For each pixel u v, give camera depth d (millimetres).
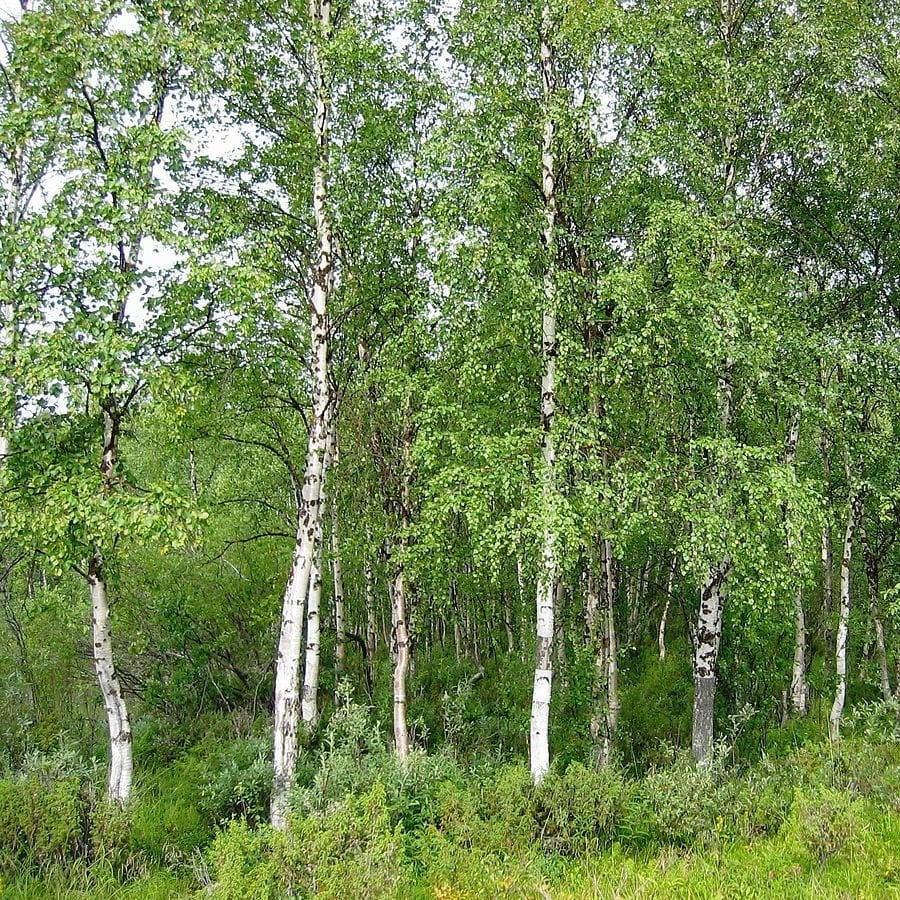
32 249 8617
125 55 9125
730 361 10445
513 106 10633
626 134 10773
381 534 12188
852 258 13477
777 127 11758
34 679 14047
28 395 9117
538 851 7586
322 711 14242
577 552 10164
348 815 7035
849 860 6953
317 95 10703
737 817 8125
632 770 11852
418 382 10719
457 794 8102
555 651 14344
